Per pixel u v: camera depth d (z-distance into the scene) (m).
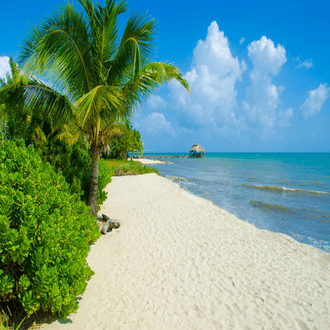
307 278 4.03
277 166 42.84
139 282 3.80
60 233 2.70
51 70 4.55
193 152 93.81
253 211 10.02
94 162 6.14
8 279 2.24
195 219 7.57
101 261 4.52
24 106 5.07
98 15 5.28
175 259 4.66
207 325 2.86
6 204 2.30
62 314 2.76
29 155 3.32
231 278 3.97
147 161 54.84
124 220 7.28
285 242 5.74
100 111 5.29
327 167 39.81
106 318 2.91
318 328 2.83
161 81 5.68
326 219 8.86
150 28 4.97
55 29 4.36
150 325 2.82
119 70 5.26
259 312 3.12
